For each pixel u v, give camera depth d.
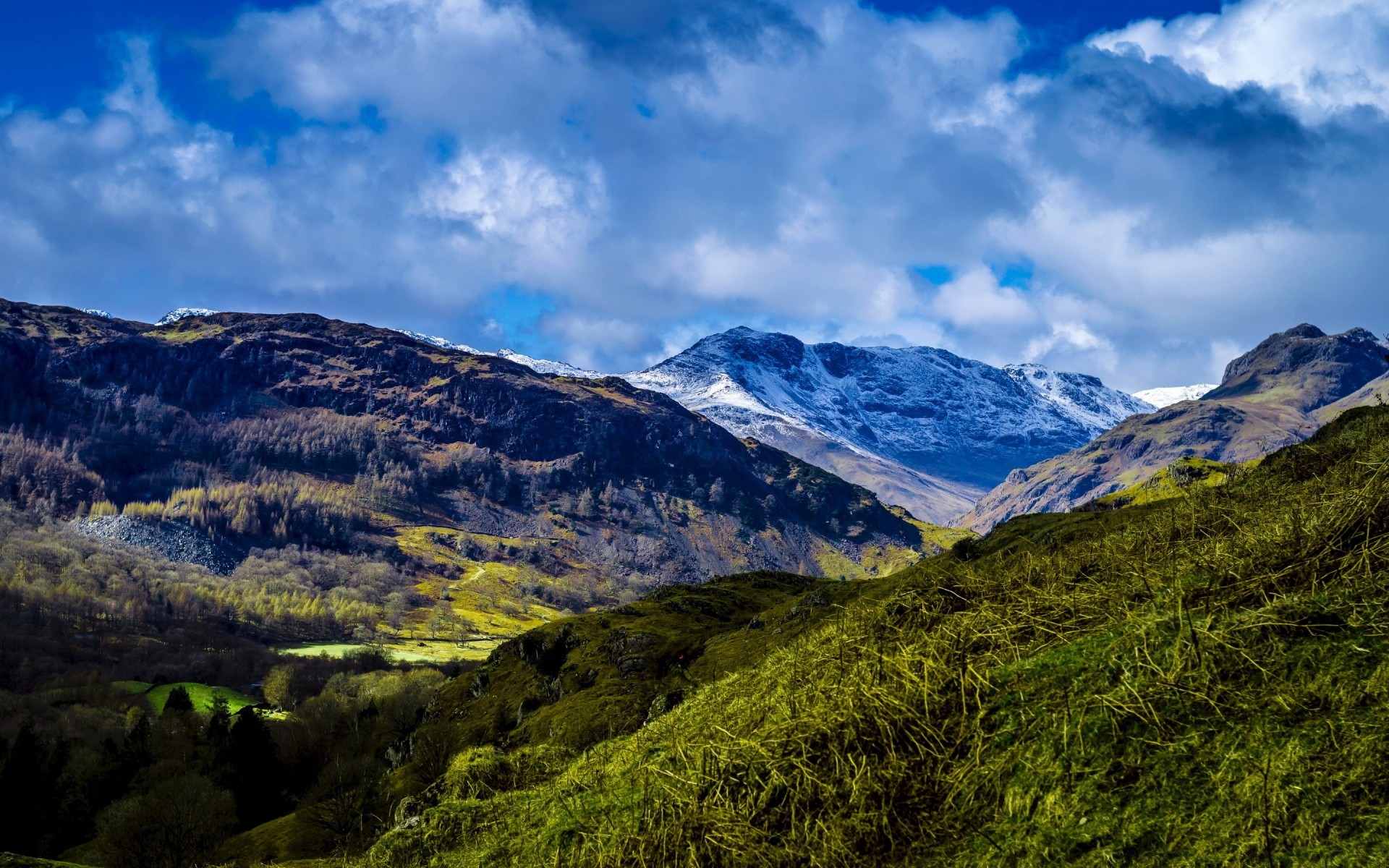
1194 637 9.24
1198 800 7.55
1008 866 8.02
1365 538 9.88
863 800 9.65
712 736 13.23
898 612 14.02
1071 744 8.80
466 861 14.68
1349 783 6.91
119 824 73.19
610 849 11.79
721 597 124.38
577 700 74.62
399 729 116.31
